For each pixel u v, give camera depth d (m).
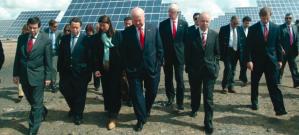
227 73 9.68
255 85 7.74
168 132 6.43
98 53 7.11
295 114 7.49
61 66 7.03
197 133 6.36
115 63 6.82
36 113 6.42
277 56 7.29
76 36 6.85
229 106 8.21
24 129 6.82
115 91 6.81
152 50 6.52
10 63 19.62
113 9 25.06
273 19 37.19
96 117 7.52
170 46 7.60
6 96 10.05
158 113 7.65
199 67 6.47
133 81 6.49
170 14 7.61
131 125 6.89
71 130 6.67
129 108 8.16
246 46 7.47
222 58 9.70
